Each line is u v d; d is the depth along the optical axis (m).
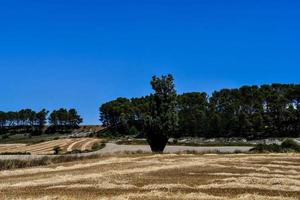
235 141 173.38
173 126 99.94
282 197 29.92
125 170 49.41
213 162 60.56
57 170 52.09
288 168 52.22
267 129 186.75
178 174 45.16
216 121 190.25
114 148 141.88
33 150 142.00
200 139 184.50
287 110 191.00
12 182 40.28
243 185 35.91
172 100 100.62
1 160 63.38
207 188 34.44
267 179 39.91
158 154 80.62
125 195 30.44
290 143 102.75
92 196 30.06
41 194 31.41
